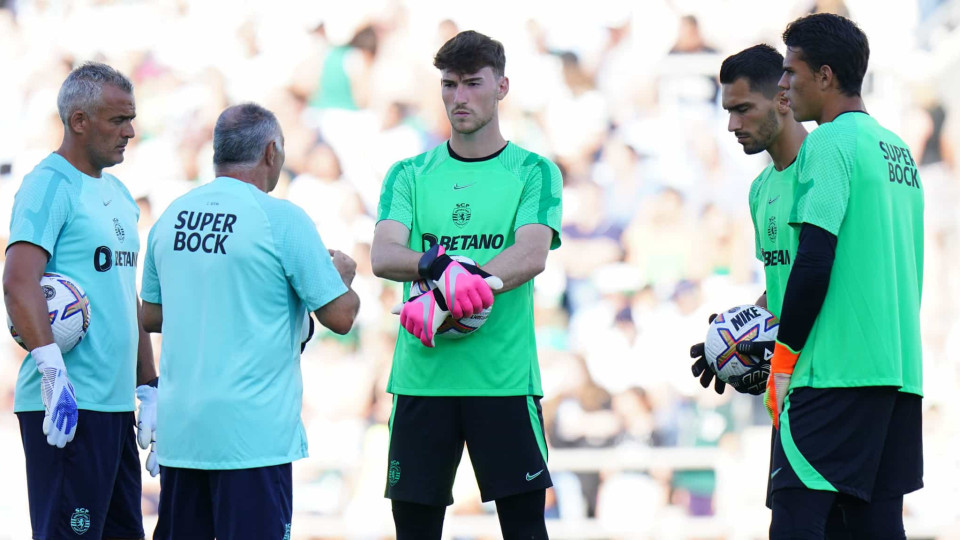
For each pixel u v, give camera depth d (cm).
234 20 3434
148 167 3344
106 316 1466
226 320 1295
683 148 3294
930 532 2744
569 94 3353
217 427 1281
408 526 1451
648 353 3064
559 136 3325
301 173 3312
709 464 2830
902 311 1269
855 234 1238
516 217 1425
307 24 3428
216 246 1298
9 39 3447
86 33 3444
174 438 1302
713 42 3372
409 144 3356
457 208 1436
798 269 1231
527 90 3359
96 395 1456
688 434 2969
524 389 1417
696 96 3338
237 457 1282
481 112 1416
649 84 3350
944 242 3152
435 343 1423
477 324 1373
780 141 1429
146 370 1592
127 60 3438
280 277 1322
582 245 3188
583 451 2839
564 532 2781
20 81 3425
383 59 3406
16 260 1388
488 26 3412
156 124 3372
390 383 1483
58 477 1436
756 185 1514
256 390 1298
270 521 1293
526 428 1417
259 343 1302
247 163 1357
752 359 1377
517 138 3341
